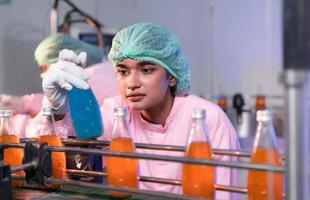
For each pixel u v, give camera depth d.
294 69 0.51
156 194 0.70
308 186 0.54
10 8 2.47
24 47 2.55
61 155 0.88
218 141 1.05
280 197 0.69
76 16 2.68
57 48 1.78
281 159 0.71
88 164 0.93
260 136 0.71
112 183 0.80
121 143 0.81
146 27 1.04
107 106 1.14
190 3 3.03
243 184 1.01
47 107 0.93
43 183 0.82
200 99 1.14
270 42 2.85
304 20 0.51
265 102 2.60
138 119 1.13
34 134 1.07
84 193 0.82
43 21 2.65
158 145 0.87
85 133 0.95
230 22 2.96
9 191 0.73
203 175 0.74
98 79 1.66
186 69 1.15
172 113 1.11
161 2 3.08
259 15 2.88
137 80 1.01
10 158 0.89
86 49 1.88
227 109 2.69
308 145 0.54
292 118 0.52
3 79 2.43
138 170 0.86
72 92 0.94
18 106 1.68
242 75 2.95
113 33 2.69
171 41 1.07
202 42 3.03
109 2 2.94
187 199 0.67
